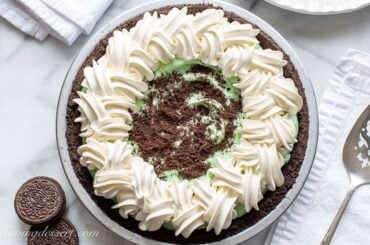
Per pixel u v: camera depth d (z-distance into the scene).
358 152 0.61
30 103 0.65
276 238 0.61
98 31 0.61
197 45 0.57
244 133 0.56
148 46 0.57
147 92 0.58
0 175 0.64
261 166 0.55
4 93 0.65
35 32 0.65
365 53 0.63
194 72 0.58
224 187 0.55
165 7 0.61
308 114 0.59
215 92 0.58
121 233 0.57
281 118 0.57
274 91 0.57
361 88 0.63
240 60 0.57
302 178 0.58
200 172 0.56
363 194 0.61
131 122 0.57
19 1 0.64
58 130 0.59
